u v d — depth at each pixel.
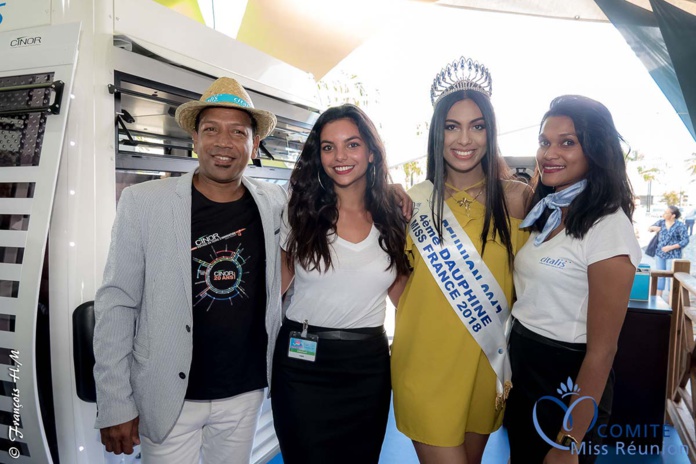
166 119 1.96
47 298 1.41
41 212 1.31
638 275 2.53
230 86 1.35
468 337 1.40
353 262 1.37
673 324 2.80
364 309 1.40
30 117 1.37
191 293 1.25
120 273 1.25
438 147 1.38
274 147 2.71
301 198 1.40
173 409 1.26
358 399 1.40
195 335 1.29
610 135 1.21
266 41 3.22
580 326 1.23
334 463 1.40
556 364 1.25
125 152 1.59
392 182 1.59
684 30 2.50
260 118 1.46
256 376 1.42
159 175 1.92
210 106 1.32
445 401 1.37
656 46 2.71
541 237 1.28
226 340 1.32
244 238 1.35
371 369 1.42
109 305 1.25
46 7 1.42
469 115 1.34
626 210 1.21
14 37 1.44
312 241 1.35
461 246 1.41
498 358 1.42
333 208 1.40
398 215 1.45
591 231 1.19
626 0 2.57
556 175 1.26
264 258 1.38
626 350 2.43
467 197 1.44
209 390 1.32
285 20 3.14
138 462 1.69
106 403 1.24
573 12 3.01
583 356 1.22
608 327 1.15
